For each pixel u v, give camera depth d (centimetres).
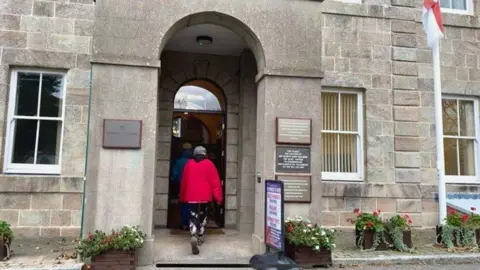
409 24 1016
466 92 1032
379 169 956
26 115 849
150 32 680
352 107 992
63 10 864
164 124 952
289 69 721
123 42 668
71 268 579
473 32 1056
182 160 884
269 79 719
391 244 743
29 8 848
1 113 816
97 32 662
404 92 992
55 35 855
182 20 701
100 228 627
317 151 718
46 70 858
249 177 919
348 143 981
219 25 754
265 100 713
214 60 988
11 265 590
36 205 810
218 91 1029
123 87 661
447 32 1043
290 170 702
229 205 955
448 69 1030
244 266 636
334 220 922
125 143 646
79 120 848
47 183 814
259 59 750
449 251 744
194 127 1007
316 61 736
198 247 730
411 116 990
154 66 671
